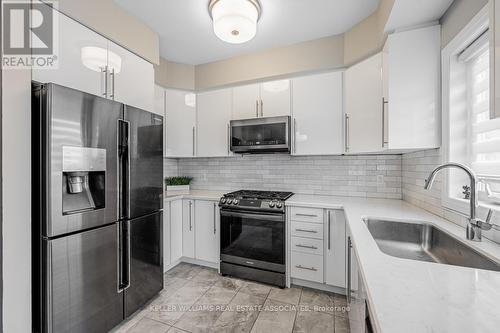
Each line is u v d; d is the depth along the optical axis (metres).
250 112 2.68
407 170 2.21
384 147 1.74
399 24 1.59
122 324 1.72
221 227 2.50
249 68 2.66
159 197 2.05
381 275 0.76
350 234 1.32
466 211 1.30
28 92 1.29
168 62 2.82
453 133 1.45
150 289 1.94
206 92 2.91
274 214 2.28
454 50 1.40
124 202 1.71
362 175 2.54
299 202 2.22
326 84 2.38
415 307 0.58
